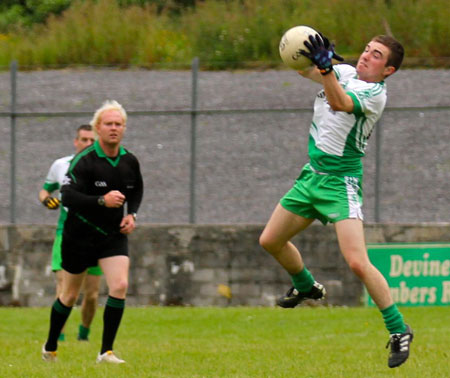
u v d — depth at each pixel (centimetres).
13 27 6462
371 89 1703
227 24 5516
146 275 3616
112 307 2053
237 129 4784
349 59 5153
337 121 1712
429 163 4438
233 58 5388
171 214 4234
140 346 2498
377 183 3697
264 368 1997
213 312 3359
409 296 3431
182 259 3606
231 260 3581
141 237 3619
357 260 1686
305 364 2059
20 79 5509
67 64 5659
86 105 5153
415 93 4981
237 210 4216
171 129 4881
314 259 3525
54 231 3662
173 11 6366
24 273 3666
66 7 6650
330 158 1719
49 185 2714
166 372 1920
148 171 4562
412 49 5375
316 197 1727
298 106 4875
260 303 3566
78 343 2564
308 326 3027
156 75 5419
